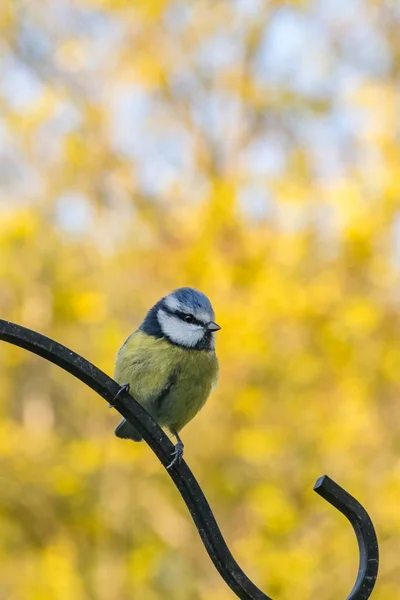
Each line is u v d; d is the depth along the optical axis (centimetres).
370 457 1436
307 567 1370
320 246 1487
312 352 1462
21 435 1462
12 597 1411
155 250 1535
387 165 1456
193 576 1477
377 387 1474
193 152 1627
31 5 1606
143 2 1573
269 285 1425
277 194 1475
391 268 1459
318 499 1432
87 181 1570
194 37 1630
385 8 1606
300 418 1438
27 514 1501
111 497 1493
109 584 1438
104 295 1475
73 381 1546
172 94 1644
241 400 1422
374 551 436
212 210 1501
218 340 1417
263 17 1647
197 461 1475
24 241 1486
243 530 1477
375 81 1510
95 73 1595
